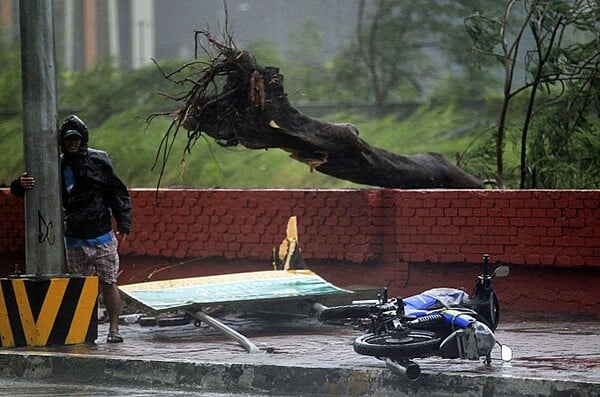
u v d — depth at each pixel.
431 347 20.38
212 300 26.33
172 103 65.19
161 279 33.53
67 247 26.30
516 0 37.41
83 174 26.05
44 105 25.64
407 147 58.06
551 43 35.81
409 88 66.19
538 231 29.58
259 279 28.28
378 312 20.88
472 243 30.19
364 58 67.44
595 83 36.47
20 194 25.89
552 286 29.70
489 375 20.38
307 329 28.14
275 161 59.09
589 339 25.80
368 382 21.03
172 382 22.67
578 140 36.75
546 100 40.34
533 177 36.94
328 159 30.59
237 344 25.61
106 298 26.45
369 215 30.97
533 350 24.03
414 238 30.77
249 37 71.62
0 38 76.88
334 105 65.50
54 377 23.80
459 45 64.00
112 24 86.06
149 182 59.81
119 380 23.17
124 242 33.75
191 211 33.03
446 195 30.42
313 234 31.58
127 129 63.31
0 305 25.31
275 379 21.83
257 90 28.52
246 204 32.38
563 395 19.75
